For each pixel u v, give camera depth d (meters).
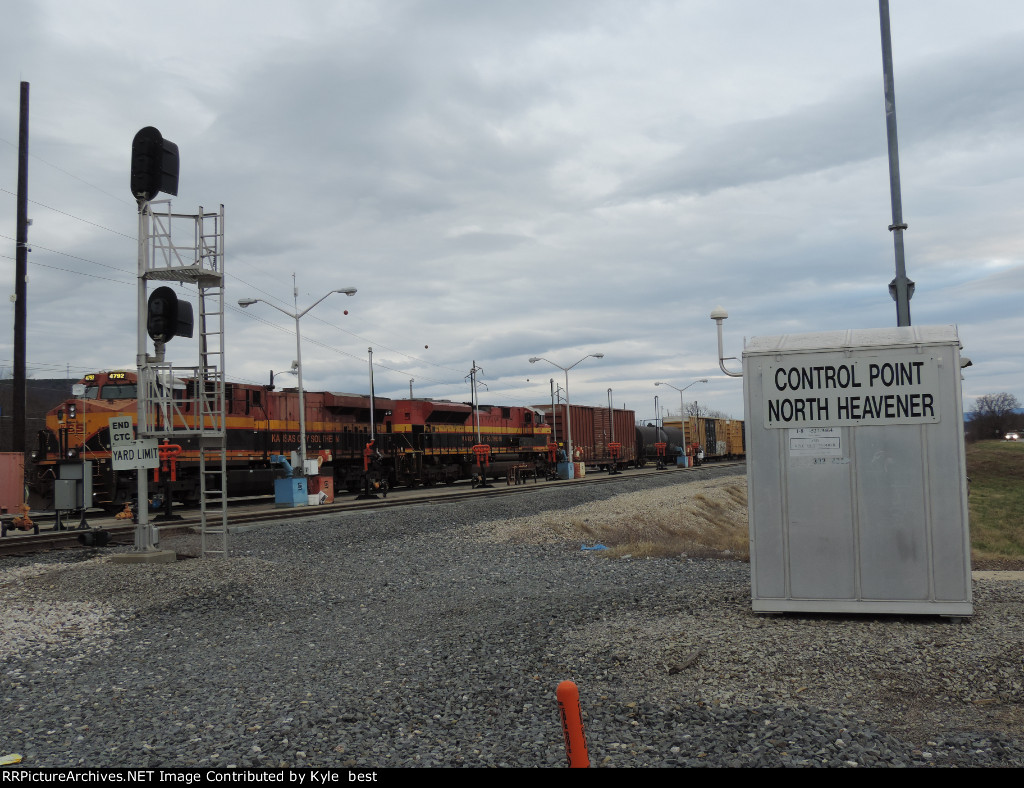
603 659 7.43
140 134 14.43
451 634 9.09
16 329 25.86
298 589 12.23
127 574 12.38
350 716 6.14
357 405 39.41
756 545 8.90
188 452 28.64
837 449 8.77
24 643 8.91
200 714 6.33
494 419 50.28
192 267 14.29
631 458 67.62
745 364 9.12
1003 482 54.69
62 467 19.88
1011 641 7.30
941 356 8.60
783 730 5.47
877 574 8.55
